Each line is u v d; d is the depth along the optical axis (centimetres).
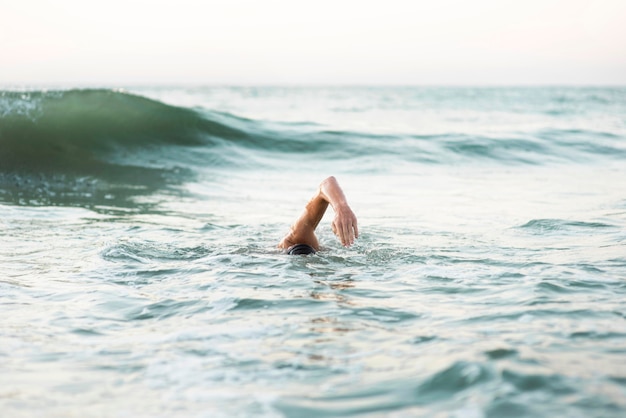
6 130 1170
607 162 1270
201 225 627
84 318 332
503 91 7956
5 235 573
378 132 1462
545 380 226
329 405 217
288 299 358
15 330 312
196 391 233
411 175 1102
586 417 198
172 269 440
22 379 247
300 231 486
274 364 258
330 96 6019
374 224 631
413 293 370
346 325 309
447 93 6981
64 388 238
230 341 289
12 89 1320
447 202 804
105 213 714
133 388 238
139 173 1072
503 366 239
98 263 461
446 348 267
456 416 203
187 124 1336
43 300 367
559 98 4903
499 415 202
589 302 340
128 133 1258
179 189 932
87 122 1252
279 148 1316
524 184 984
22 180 984
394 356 262
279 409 214
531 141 1421
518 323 304
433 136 1443
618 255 466
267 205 792
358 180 1045
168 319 329
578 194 859
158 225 631
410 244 521
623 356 252
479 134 1489
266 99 4950
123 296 375
